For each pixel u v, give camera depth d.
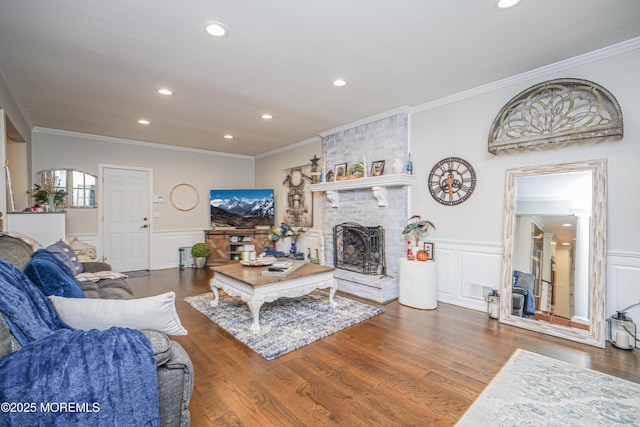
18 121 3.74
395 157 4.11
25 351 1.08
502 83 3.14
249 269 3.38
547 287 2.83
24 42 2.35
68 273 2.12
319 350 2.45
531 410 1.71
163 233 6.06
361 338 2.68
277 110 4.02
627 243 2.49
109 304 1.38
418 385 1.96
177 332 1.42
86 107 3.83
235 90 3.35
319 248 5.26
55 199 4.24
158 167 6.00
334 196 4.88
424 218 3.87
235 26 2.18
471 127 3.42
